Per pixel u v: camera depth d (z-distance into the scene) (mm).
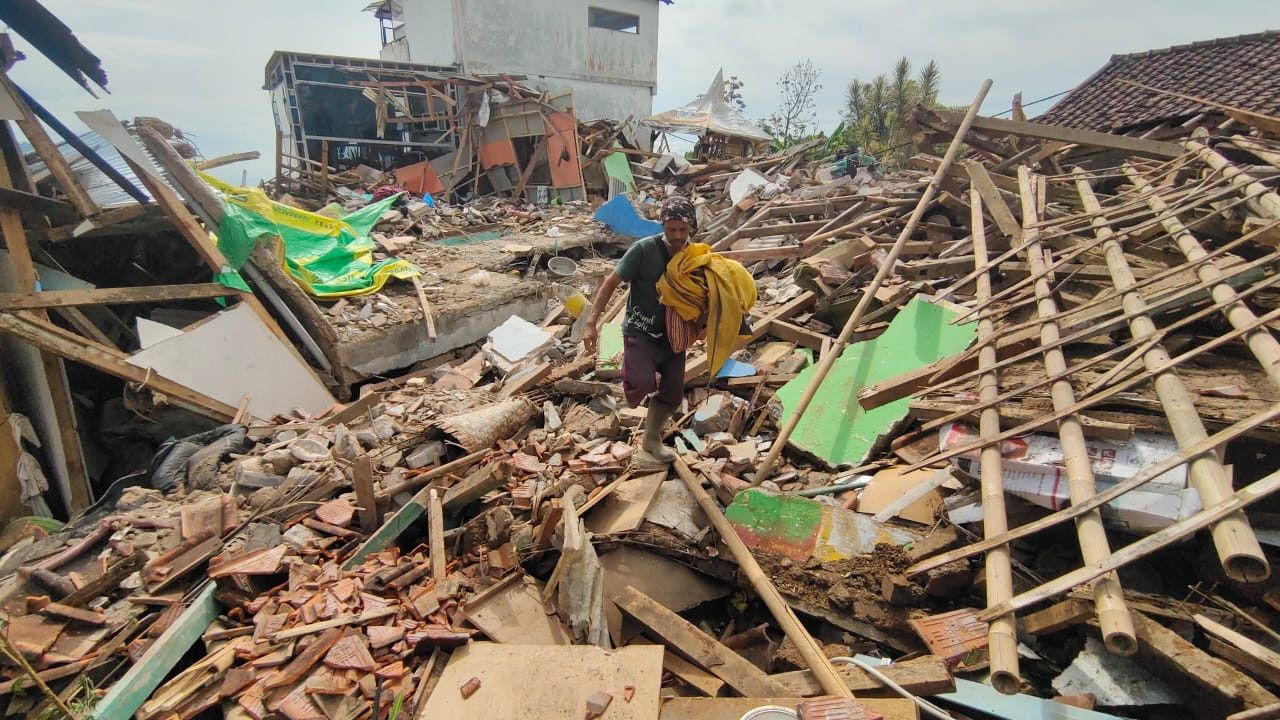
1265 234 4191
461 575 3256
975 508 3330
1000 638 2301
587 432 4957
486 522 3584
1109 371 3436
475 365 6652
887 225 8445
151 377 5141
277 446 4547
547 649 2652
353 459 4305
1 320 4664
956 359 4297
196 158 9062
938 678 2432
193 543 3318
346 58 16844
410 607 2934
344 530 3609
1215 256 4184
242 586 3023
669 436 5000
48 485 5918
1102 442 3184
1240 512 2266
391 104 17609
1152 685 2471
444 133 17844
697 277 3553
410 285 8336
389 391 6242
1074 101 14398
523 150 18266
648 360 3812
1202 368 3639
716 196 16625
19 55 5793
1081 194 7113
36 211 5551
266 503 3830
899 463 4289
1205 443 2627
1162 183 6875
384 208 11320
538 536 3484
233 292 5953
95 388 6742
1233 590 2738
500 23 20000
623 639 3111
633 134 22234
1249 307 3775
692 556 3531
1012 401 3693
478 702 2420
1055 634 2861
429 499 3672
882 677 2457
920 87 28422
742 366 5859
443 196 17156
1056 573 3031
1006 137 10188
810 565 3363
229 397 5574
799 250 8516
